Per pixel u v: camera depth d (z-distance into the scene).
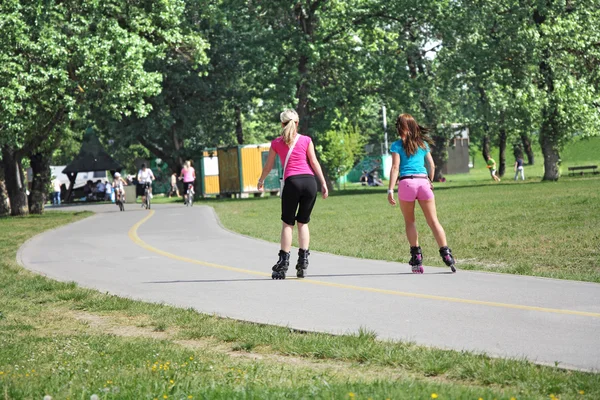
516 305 21.09
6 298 26.52
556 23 116.38
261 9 122.44
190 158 143.50
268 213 74.19
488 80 118.44
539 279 26.16
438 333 18.00
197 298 24.56
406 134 27.86
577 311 19.97
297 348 16.88
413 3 117.25
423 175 28.02
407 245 40.69
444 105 144.62
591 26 117.75
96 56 85.31
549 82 120.06
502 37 118.12
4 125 84.50
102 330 20.75
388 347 16.41
